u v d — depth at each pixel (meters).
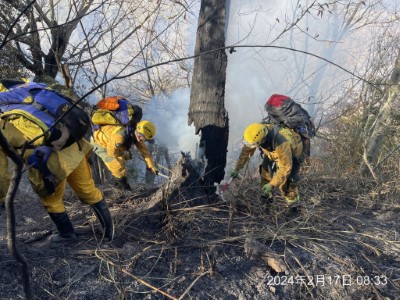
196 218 3.89
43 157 3.01
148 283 3.03
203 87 4.23
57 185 3.14
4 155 2.96
